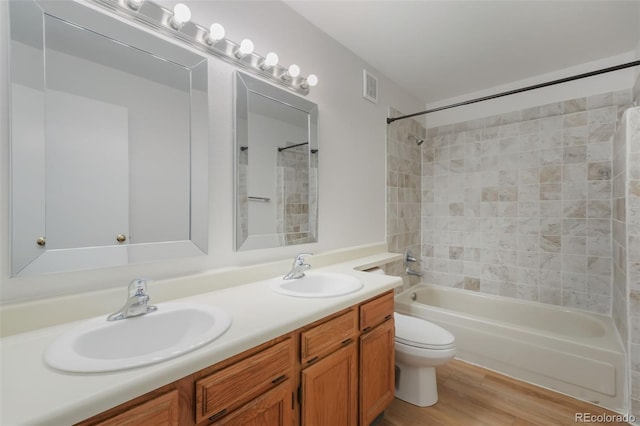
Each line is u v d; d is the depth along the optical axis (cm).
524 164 265
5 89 86
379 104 254
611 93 226
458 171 303
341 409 123
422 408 170
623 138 177
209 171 136
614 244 216
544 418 161
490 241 282
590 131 234
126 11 109
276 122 166
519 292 266
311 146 187
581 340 183
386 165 264
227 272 136
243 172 148
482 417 162
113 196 107
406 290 292
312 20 187
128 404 64
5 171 86
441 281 313
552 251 250
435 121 320
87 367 64
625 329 171
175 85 123
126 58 110
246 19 151
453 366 216
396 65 244
